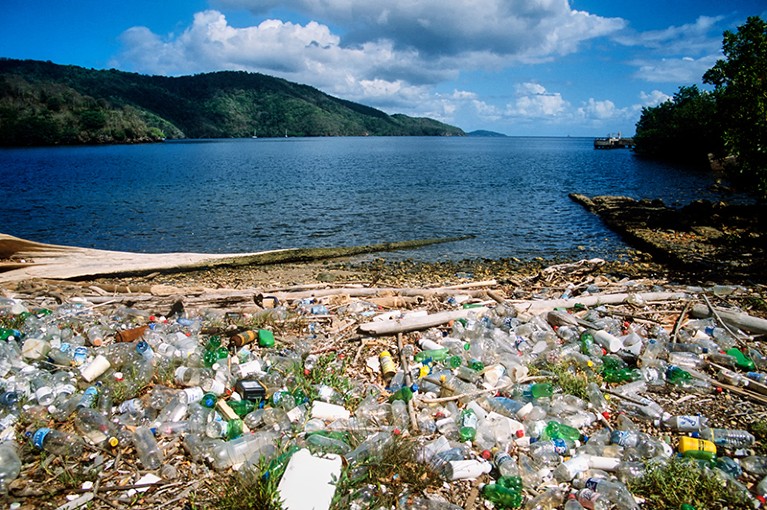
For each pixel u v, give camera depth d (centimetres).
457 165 5259
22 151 8038
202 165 4881
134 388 473
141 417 432
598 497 337
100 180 3319
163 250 1462
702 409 470
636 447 407
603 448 407
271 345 600
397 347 605
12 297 782
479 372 523
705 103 4906
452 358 543
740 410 465
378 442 388
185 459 386
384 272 1198
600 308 727
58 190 2741
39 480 355
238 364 535
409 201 2403
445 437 416
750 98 1370
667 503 346
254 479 341
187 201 2341
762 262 1105
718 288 823
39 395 442
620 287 880
